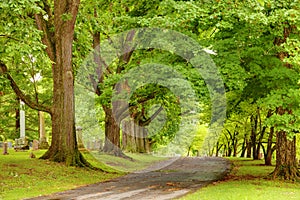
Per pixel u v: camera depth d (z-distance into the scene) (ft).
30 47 49.60
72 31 70.90
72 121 69.97
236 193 42.22
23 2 47.21
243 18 49.03
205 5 53.36
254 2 49.98
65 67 70.23
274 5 51.21
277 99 49.55
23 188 48.21
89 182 56.65
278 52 54.70
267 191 44.86
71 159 68.13
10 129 142.72
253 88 57.31
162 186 52.26
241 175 67.92
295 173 57.57
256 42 53.83
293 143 58.03
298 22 48.91
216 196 40.27
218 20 51.62
